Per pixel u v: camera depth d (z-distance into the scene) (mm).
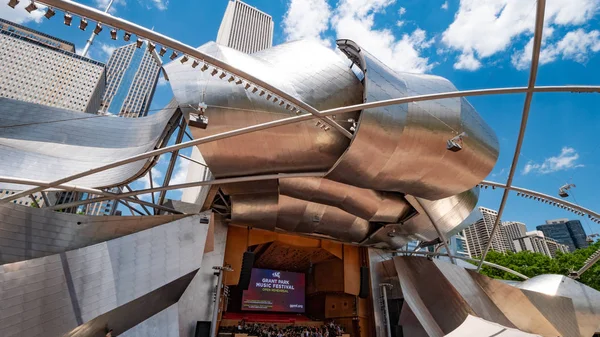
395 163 20812
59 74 122562
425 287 29047
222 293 25094
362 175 21234
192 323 20703
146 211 25078
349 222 28359
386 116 19359
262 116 19391
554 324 27656
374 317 29641
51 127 23094
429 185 22656
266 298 31109
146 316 15984
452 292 27547
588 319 29344
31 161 20078
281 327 29828
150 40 10828
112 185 20703
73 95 122688
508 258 52125
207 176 28562
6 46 116125
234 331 25469
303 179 23438
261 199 23703
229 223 26094
